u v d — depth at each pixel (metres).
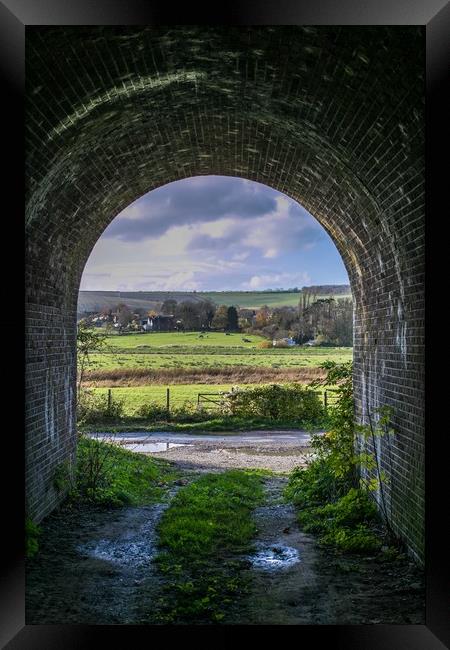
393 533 7.34
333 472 9.82
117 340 60.84
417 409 6.39
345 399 10.25
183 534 7.86
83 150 7.98
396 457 7.22
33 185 7.14
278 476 12.79
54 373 8.77
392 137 6.12
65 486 9.18
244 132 9.16
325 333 59.19
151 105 7.93
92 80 6.44
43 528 8.02
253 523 8.70
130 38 5.94
